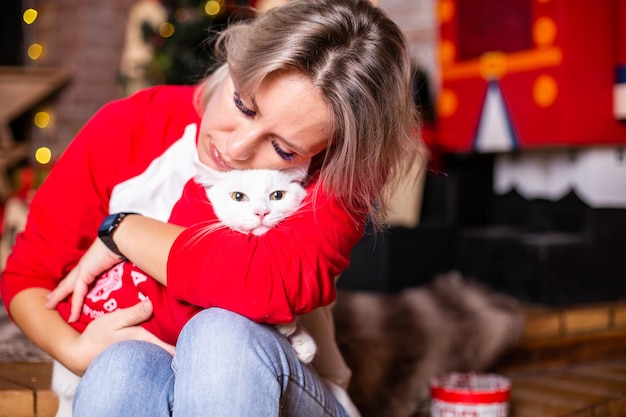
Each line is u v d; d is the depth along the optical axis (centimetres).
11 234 265
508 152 289
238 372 95
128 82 364
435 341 192
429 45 304
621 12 246
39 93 415
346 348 179
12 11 440
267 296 98
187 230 104
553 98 244
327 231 105
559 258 250
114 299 110
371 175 107
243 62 99
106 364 99
